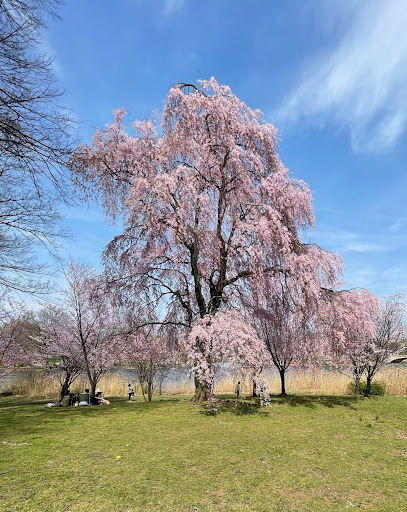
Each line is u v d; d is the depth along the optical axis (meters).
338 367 13.36
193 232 10.43
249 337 8.91
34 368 17.16
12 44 5.04
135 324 12.02
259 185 10.63
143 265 11.58
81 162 7.18
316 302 9.59
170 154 11.16
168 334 12.42
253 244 9.76
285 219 10.77
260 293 10.74
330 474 4.96
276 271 10.22
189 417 8.78
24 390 18.58
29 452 5.76
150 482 4.55
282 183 10.95
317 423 8.23
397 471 5.14
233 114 10.80
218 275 11.74
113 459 5.41
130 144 11.29
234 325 9.12
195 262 11.06
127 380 18.17
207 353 9.14
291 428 7.71
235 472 4.95
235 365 8.84
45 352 14.33
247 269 10.52
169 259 11.69
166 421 8.34
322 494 4.30
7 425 7.96
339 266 10.60
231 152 10.12
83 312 13.73
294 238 10.45
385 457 5.79
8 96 5.32
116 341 13.70
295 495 4.26
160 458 5.49
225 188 10.79
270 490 4.38
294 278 9.77
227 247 10.63
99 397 14.66
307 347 10.61
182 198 10.02
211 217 10.47
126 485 4.43
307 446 6.32
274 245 9.96
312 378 16.11
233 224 10.48
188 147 10.96
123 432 7.23
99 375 14.71
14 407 13.12
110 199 11.65
